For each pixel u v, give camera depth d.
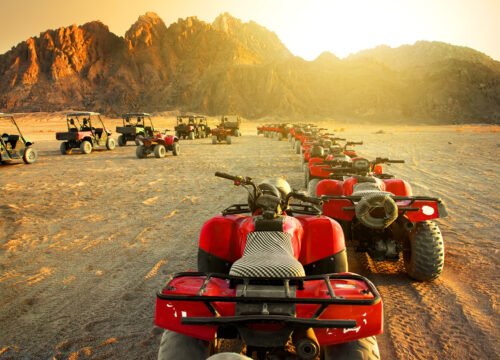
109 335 3.95
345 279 2.69
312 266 3.65
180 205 9.96
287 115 190.38
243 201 10.36
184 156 22.77
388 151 24.03
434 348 3.63
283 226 3.21
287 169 16.05
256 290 2.47
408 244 5.12
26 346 3.78
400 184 6.02
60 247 6.78
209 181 13.61
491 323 4.04
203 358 2.45
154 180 14.02
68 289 5.07
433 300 4.54
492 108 183.88
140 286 5.12
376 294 2.38
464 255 6.00
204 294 2.46
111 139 28.61
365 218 4.39
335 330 2.39
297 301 2.32
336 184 6.43
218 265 3.80
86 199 10.85
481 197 10.17
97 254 6.40
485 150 24.19
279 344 2.34
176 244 6.87
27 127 83.88
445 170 15.29
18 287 5.15
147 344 3.78
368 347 2.42
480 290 4.79
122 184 13.27
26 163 19.98
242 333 2.38
